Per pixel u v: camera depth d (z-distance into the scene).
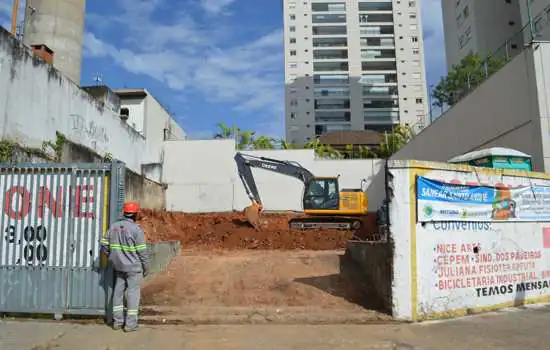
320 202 21.22
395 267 7.65
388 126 80.44
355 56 82.31
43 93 18.14
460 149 20.94
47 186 7.59
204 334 6.63
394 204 7.80
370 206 34.09
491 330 6.91
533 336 6.55
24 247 7.49
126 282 7.04
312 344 6.15
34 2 26.84
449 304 7.95
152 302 8.47
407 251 7.69
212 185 34.00
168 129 37.12
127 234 6.89
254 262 11.21
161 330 6.84
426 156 25.78
